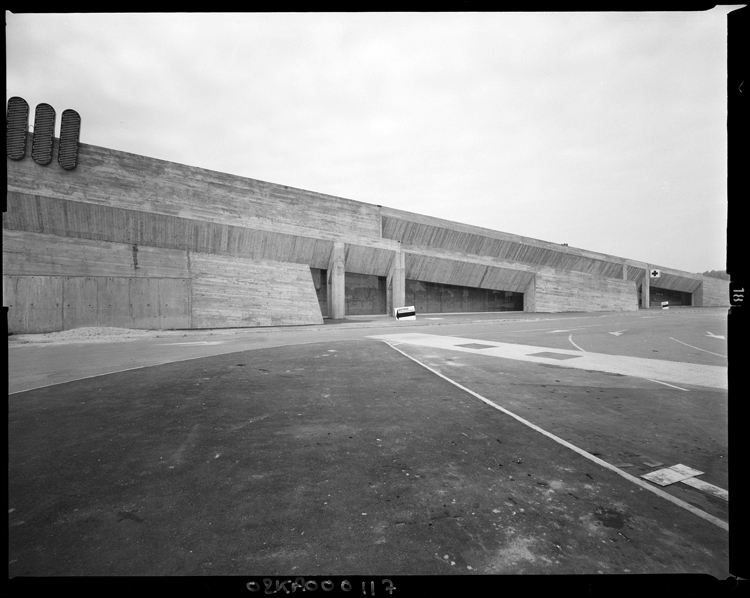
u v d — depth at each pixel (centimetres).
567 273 4628
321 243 2945
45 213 1944
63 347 1450
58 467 389
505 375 851
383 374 866
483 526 275
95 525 284
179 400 649
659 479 351
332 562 236
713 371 894
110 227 2108
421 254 3578
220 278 2425
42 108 1933
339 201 3034
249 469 379
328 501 314
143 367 977
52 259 1945
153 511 303
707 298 6769
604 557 238
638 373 870
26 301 1880
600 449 425
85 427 514
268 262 2648
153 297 2197
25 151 1900
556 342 1507
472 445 437
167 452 427
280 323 2592
